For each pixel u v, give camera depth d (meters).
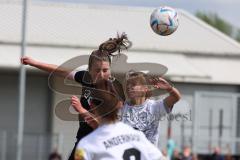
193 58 96.25
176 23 21.56
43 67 19.83
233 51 96.75
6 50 89.44
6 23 94.06
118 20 98.25
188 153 64.62
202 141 82.44
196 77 88.44
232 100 88.31
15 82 87.56
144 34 96.38
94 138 15.78
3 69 85.94
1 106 87.38
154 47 94.31
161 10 21.55
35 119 87.00
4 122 87.44
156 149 15.94
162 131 78.06
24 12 71.06
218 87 95.06
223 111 88.06
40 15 96.19
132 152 15.77
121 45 19.05
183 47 95.75
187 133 82.31
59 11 97.44
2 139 77.25
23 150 77.19
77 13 97.81
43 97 87.12
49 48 92.00
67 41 93.44
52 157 71.06
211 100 88.06
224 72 95.81
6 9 95.62
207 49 96.38
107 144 15.70
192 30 98.50
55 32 94.88
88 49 92.69
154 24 21.56
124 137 15.80
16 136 77.38
